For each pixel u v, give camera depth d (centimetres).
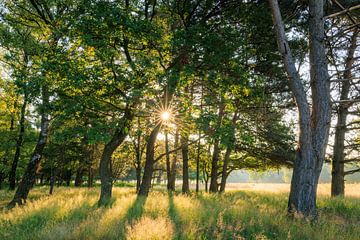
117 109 1220
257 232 682
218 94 1302
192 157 2742
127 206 997
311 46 927
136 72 1105
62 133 1164
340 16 1077
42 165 2598
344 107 1461
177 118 1180
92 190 2245
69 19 1150
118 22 1062
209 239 648
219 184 2488
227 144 1187
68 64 1052
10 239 668
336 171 1555
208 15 1278
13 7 1515
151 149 1576
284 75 1470
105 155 1304
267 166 2441
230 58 1197
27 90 1048
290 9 1080
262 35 1223
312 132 888
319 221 768
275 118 1728
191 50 1212
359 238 646
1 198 1989
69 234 643
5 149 2573
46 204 1093
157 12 1405
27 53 1455
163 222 688
